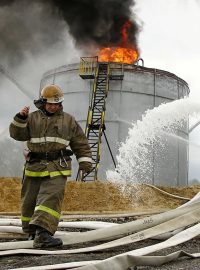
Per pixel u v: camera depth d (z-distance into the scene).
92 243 4.92
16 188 13.46
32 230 4.82
